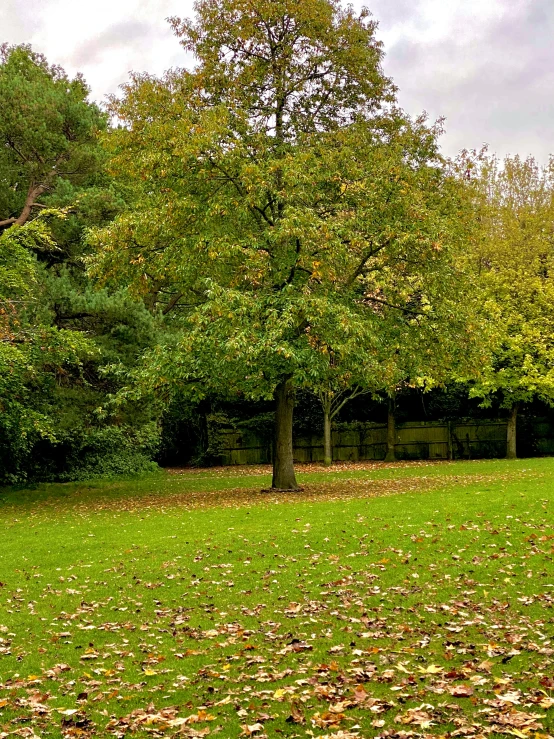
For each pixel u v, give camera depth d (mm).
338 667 6355
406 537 11688
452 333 18828
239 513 15102
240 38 18203
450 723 5039
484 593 8523
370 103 19578
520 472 21797
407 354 19016
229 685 6148
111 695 6047
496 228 31453
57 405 19359
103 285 19578
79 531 14180
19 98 19594
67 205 19672
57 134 20047
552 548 10461
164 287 23109
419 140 19531
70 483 24797
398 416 36125
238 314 16000
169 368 17141
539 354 28203
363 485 20703
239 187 17766
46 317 18438
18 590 9836
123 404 19656
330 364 18016
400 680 5941
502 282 28625
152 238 18469
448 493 16641
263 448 35594
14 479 24109
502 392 30594
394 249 17297
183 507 17281
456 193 21016
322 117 19422
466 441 33500
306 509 15016
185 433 37188
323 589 9141
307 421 35469
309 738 4996
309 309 15656
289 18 18297
